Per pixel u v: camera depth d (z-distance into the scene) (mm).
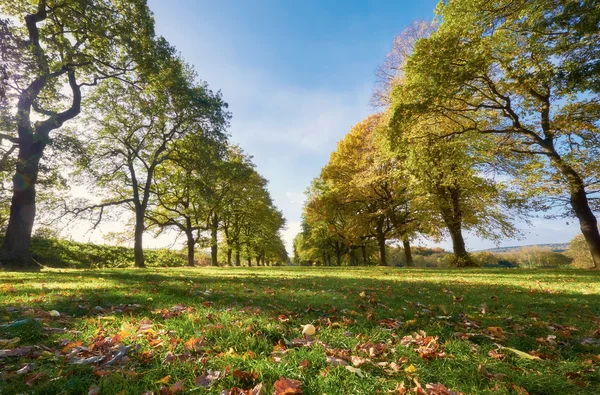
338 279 10305
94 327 3314
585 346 3260
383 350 2971
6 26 9984
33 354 2559
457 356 2896
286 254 72000
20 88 11844
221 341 2918
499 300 5887
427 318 4328
